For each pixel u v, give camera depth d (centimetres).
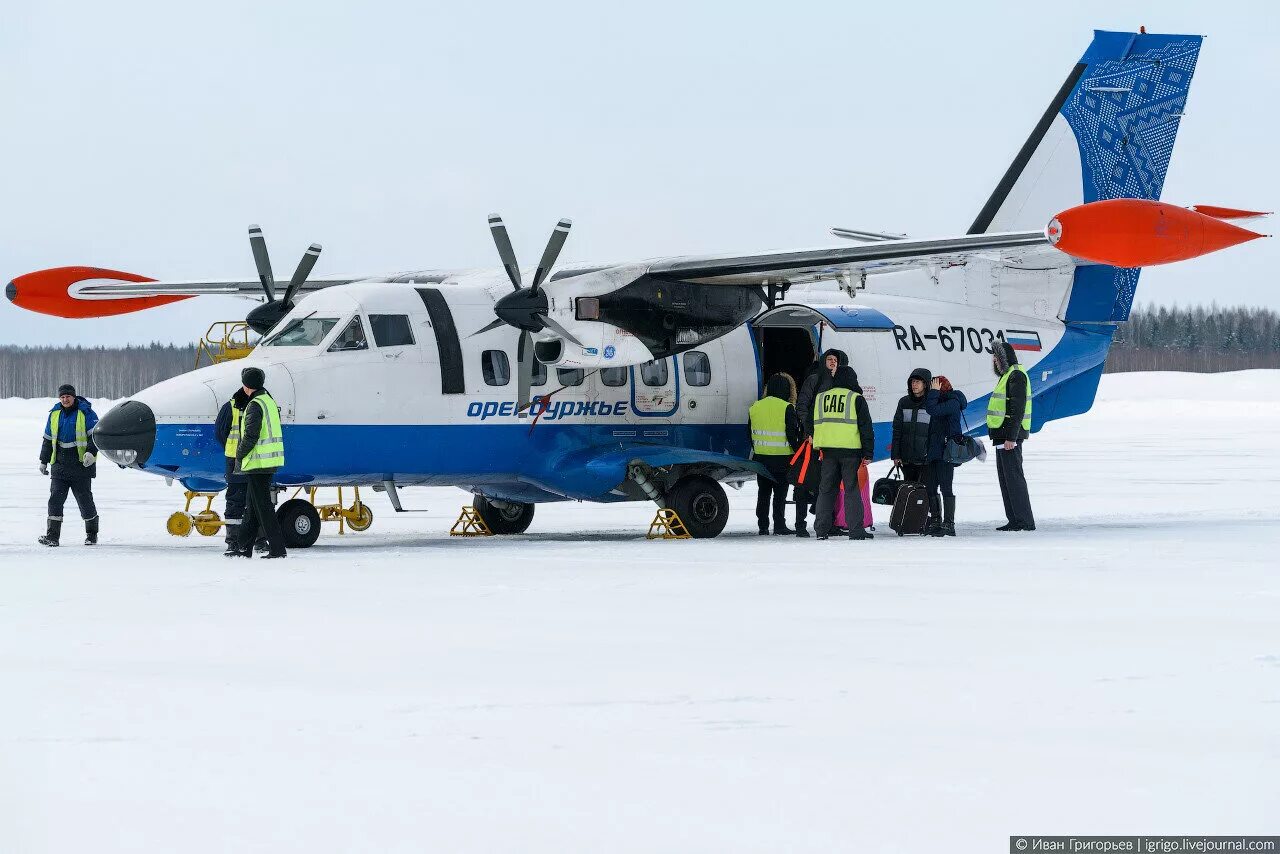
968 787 1188
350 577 2708
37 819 1117
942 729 1397
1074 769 1240
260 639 1942
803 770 1246
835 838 1061
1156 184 4697
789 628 2030
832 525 3672
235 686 1614
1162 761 1265
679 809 1136
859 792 1177
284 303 3953
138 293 4600
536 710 1488
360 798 1172
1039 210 4581
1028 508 3884
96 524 3706
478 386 3738
